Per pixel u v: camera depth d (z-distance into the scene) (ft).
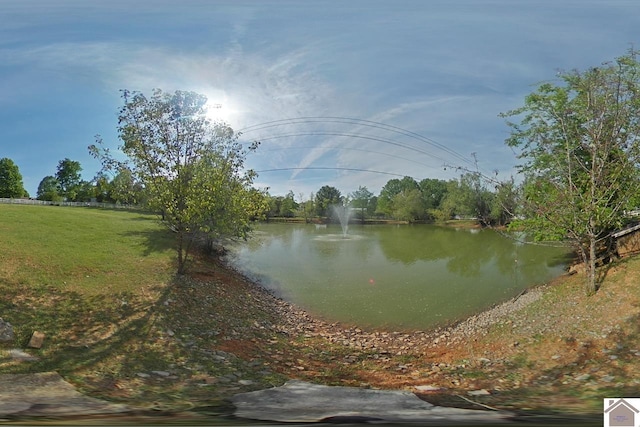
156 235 73.31
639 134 40.70
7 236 53.93
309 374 26.94
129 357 25.05
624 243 52.44
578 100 50.42
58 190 250.37
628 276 42.32
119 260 50.88
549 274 64.39
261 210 55.62
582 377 24.32
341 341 38.06
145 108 40.81
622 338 30.17
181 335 30.96
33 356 22.91
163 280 45.73
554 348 30.71
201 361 26.32
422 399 20.42
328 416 16.80
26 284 35.94
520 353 30.78
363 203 273.54
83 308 32.73
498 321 41.29
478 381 25.14
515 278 64.49
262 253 90.99
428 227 192.75
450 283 63.62
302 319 46.50
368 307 51.39
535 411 17.72
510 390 22.53
